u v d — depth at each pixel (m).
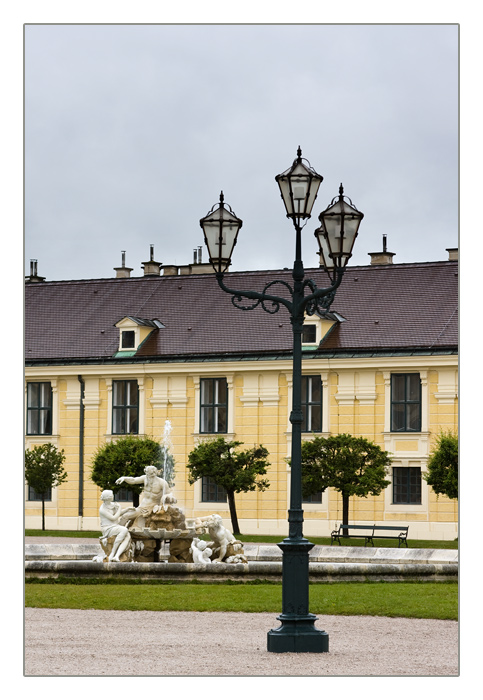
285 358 50.88
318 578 24.16
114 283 59.19
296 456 16.56
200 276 57.41
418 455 48.72
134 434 53.66
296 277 16.97
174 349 53.53
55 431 55.12
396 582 24.22
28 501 55.03
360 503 49.22
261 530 50.91
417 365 48.97
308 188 16.89
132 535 25.70
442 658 15.60
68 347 55.91
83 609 20.53
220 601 21.27
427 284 52.31
